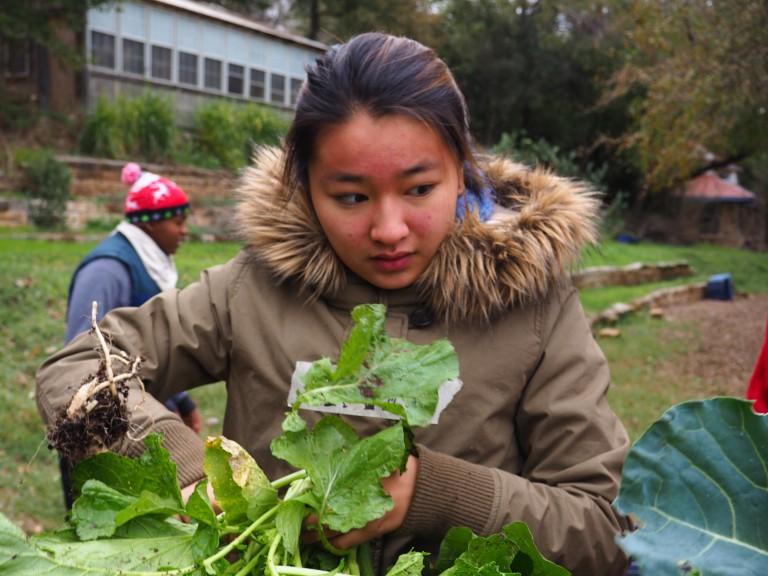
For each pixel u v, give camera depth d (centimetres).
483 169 178
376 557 144
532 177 181
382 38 146
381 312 117
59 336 794
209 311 171
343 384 116
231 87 2359
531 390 159
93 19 2059
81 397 119
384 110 134
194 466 147
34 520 459
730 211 3406
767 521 85
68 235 1514
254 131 2167
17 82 2133
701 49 1216
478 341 159
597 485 145
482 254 157
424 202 140
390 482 131
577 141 2959
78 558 107
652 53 1423
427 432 154
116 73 2127
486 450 155
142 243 339
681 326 1365
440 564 120
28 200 1616
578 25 2828
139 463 118
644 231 3083
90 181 1798
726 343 1227
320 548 121
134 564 108
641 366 1047
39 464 534
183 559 110
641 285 1859
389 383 115
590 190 179
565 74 2809
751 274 2306
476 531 134
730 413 89
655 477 89
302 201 162
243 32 2361
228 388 172
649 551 86
